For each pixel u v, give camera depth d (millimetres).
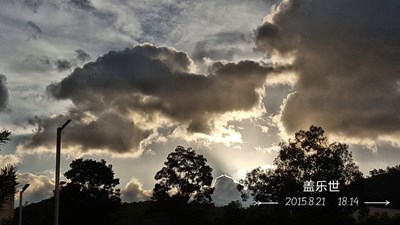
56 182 23047
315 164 74375
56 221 22750
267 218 70438
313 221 68000
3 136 6094
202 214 89375
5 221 6098
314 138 75375
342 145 74062
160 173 92688
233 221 74250
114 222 81875
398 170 82500
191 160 93688
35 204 99062
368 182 80688
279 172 76000
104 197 79750
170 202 90562
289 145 76500
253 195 77125
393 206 71250
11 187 5977
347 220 68250
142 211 98312
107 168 83062
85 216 78250
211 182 93625
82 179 81250
